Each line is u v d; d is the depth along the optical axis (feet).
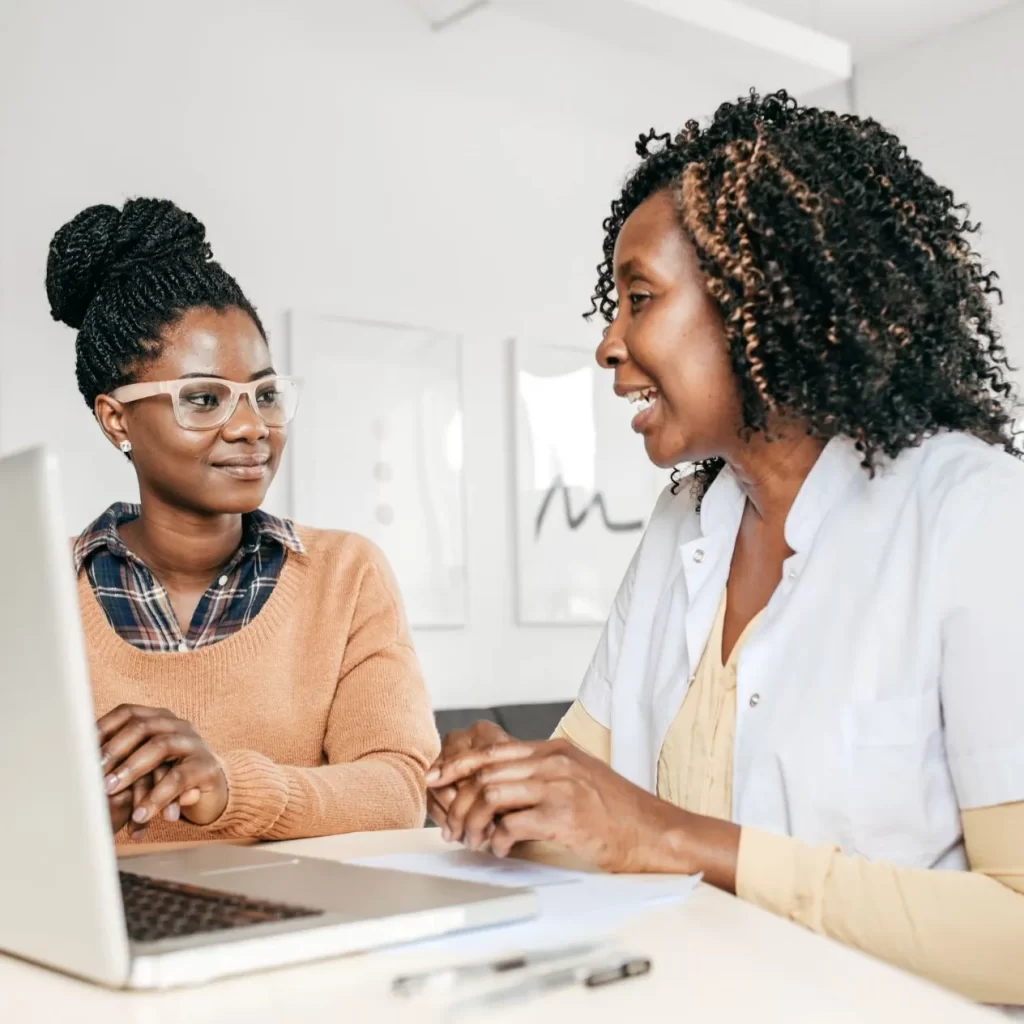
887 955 2.61
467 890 2.34
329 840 3.47
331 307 11.81
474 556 12.62
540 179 13.48
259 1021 1.72
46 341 10.14
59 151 10.30
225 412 4.82
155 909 2.21
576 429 13.42
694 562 3.90
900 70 14.89
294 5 11.76
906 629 3.13
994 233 13.94
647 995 1.81
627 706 4.09
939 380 3.46
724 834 2.74
